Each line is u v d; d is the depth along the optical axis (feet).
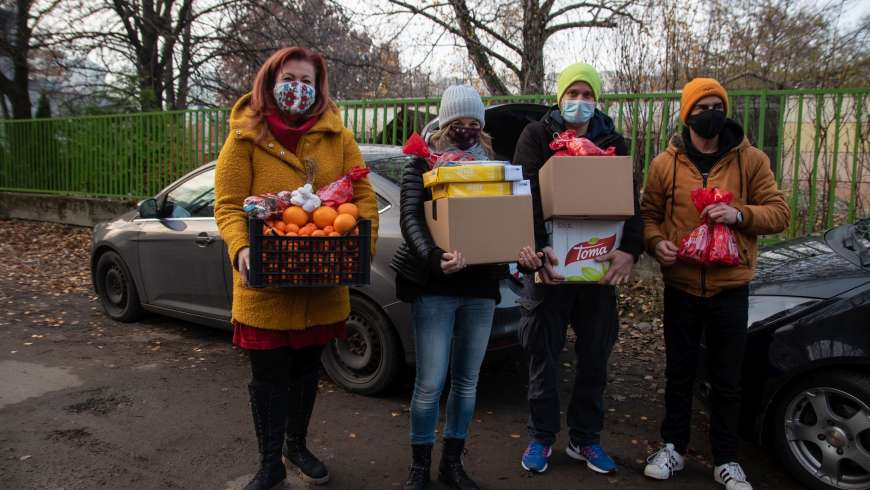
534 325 9.95
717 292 9.59
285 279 7.91
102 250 19.29
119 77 44.88
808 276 10.60
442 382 9.20
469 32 34.37
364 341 13.24
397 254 9.34
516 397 13.67
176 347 16.69
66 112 46.80
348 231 8.11
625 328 18.51
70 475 9.95
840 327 9.50
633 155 21.43
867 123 18.57
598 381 10.09
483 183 8.39
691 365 10.13
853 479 9.43
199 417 12.25
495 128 14.26
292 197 8.14
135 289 18.43
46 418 12.04
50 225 38.86
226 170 8.65
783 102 19.42
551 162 8.92
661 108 20.94
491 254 8.36
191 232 16.21
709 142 9.86
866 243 11.27
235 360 15.71
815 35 31.48
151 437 11.35
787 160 19.67
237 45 47.73
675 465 10.28
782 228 9.55
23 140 41.39
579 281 9.24
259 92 8.77
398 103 25.46
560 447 11.32
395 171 13.96
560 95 9.79
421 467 9.47
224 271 15.43
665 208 10.11
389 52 40.93
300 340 9.04
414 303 9.13
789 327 9.99
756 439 10.41
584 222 9.17
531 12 32.04
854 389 9.30
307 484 9.80
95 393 13.35
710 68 27.96
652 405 13.43
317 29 48.57
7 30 44.27
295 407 9.69
